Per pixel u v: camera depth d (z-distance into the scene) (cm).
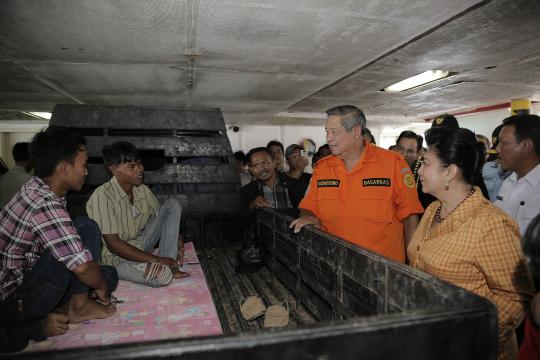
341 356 87
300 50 457
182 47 442
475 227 147
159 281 251
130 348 80
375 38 412
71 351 79
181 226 393
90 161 404
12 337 181
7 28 375
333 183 251
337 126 233
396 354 91
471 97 811
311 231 223
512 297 140
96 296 229
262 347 83
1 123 1189
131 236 298
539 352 100
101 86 657
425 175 165
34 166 202
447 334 93
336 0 313
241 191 391
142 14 341
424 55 480
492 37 408
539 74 592
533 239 91
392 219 238
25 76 579
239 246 404
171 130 413
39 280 192
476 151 159
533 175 243
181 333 190
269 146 559
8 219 193
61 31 386
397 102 870
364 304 164
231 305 249
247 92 730
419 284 125
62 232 189
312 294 226
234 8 329
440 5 323
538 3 319
